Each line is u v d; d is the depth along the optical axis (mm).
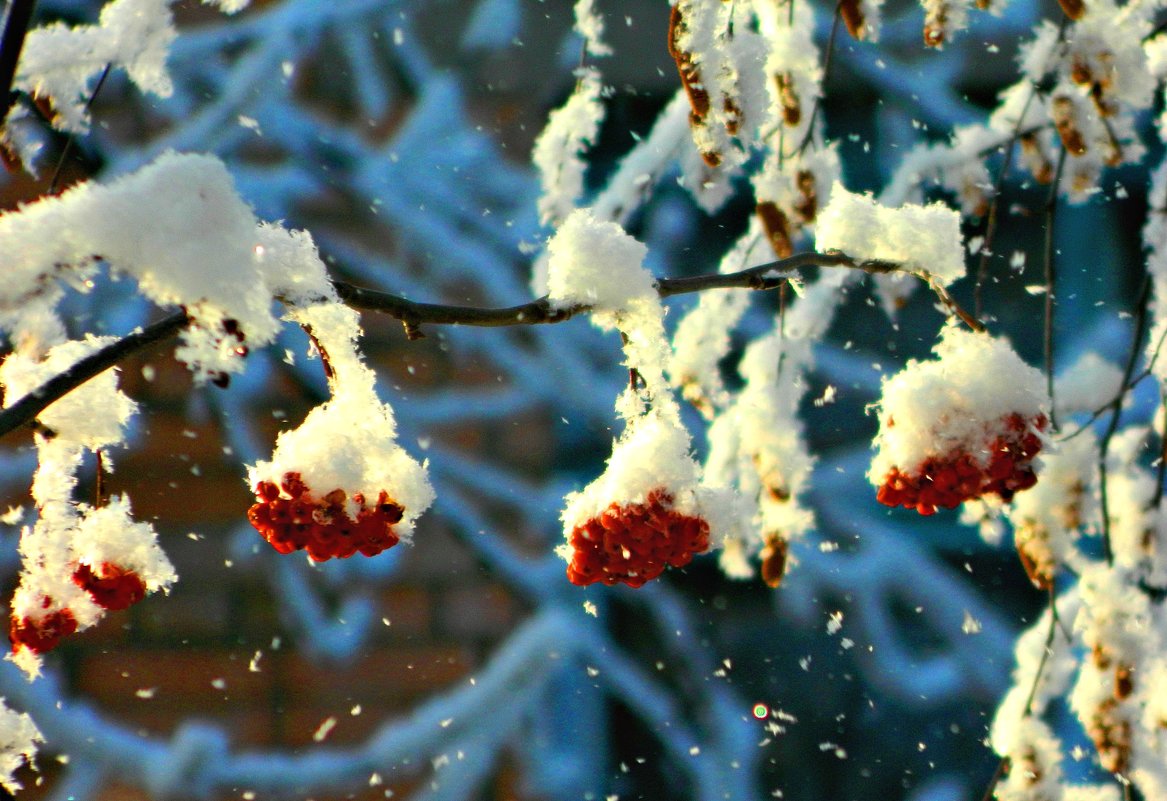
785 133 3688
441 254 5172
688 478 3396
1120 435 3732
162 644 4875
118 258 3246
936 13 3605
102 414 3432
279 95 5062
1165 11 3801
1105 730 3639
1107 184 5059
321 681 4930
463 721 4922
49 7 4547
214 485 4926
